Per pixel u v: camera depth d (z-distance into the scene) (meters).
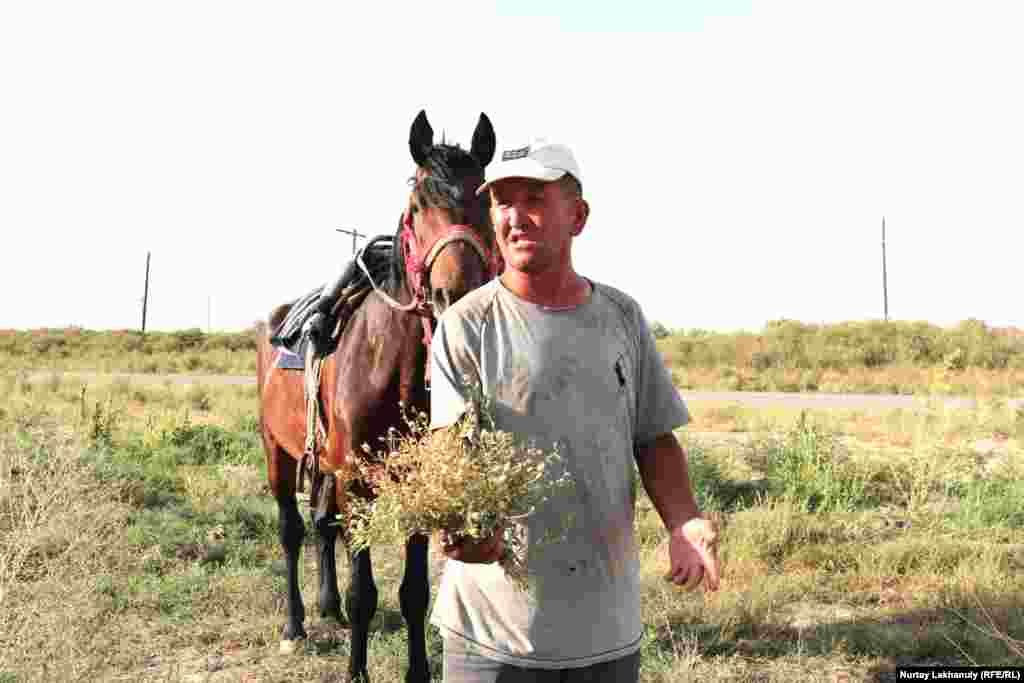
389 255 4.49
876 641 5.24
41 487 4.64
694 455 9.67
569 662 1.98
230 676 4.87
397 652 5.05
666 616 5.52
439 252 3.71
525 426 1.98
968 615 5.57
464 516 1.75
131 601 5.85
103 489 6.12
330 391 4.22
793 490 8.62
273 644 5.38
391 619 5.73
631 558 2.08
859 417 15.65
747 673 4.79
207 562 6.99
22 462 4.88
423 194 3.82
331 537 5.56
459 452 1.80
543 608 1.97
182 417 13.64
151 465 9.79
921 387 23.48
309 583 6.52
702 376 27.66
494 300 2.05
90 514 4.94
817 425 10.79
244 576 6.49
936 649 5.14
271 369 5.25
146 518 7.75
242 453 11.41
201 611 5.85
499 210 2.03
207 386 22.14
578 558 1.99
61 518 4.49
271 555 7.18
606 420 2.03
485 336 2.01
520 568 1.89
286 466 5.52
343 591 6.31
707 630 5.45
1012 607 5.62
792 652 5.14
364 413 3.95
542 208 1.99
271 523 7.92
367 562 4.13
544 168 1.93
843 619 5.70
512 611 1.98
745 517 7.75
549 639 1.97
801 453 9.72
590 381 2.02
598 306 2.10
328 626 5.61
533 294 2.06
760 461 10.34
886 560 6.73
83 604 4.37
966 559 6.60
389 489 1.82
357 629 4.15
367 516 1.84
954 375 24.73
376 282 4.31
